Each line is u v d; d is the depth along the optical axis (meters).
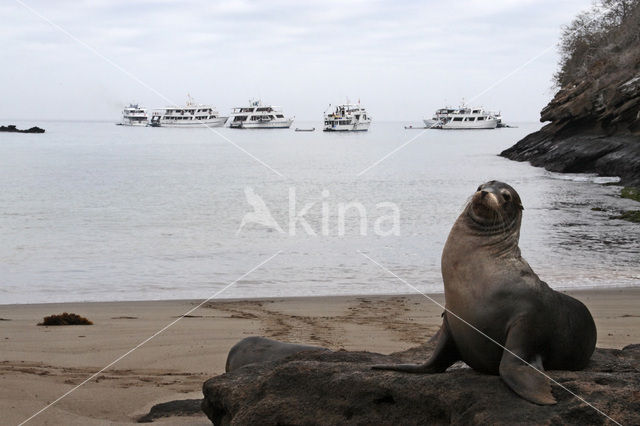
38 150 82.19
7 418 5.88
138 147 92.56
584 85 50.91
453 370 4.80
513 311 4.33
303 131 156.12
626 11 54.59
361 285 14.39
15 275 15.52
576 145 47.44
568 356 4.63
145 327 10.23
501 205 4.42
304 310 11.76
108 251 18.86
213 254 18.38
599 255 17.80
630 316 10.98
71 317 10.55
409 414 4.45
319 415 4.65
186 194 36.09
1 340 9.24
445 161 62.06
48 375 7.43
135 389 6.92
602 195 33.12
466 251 4.54
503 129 194.75
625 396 4.08
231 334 9.73
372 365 4.99
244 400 4.97
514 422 3.93
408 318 11.08
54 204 30.92
